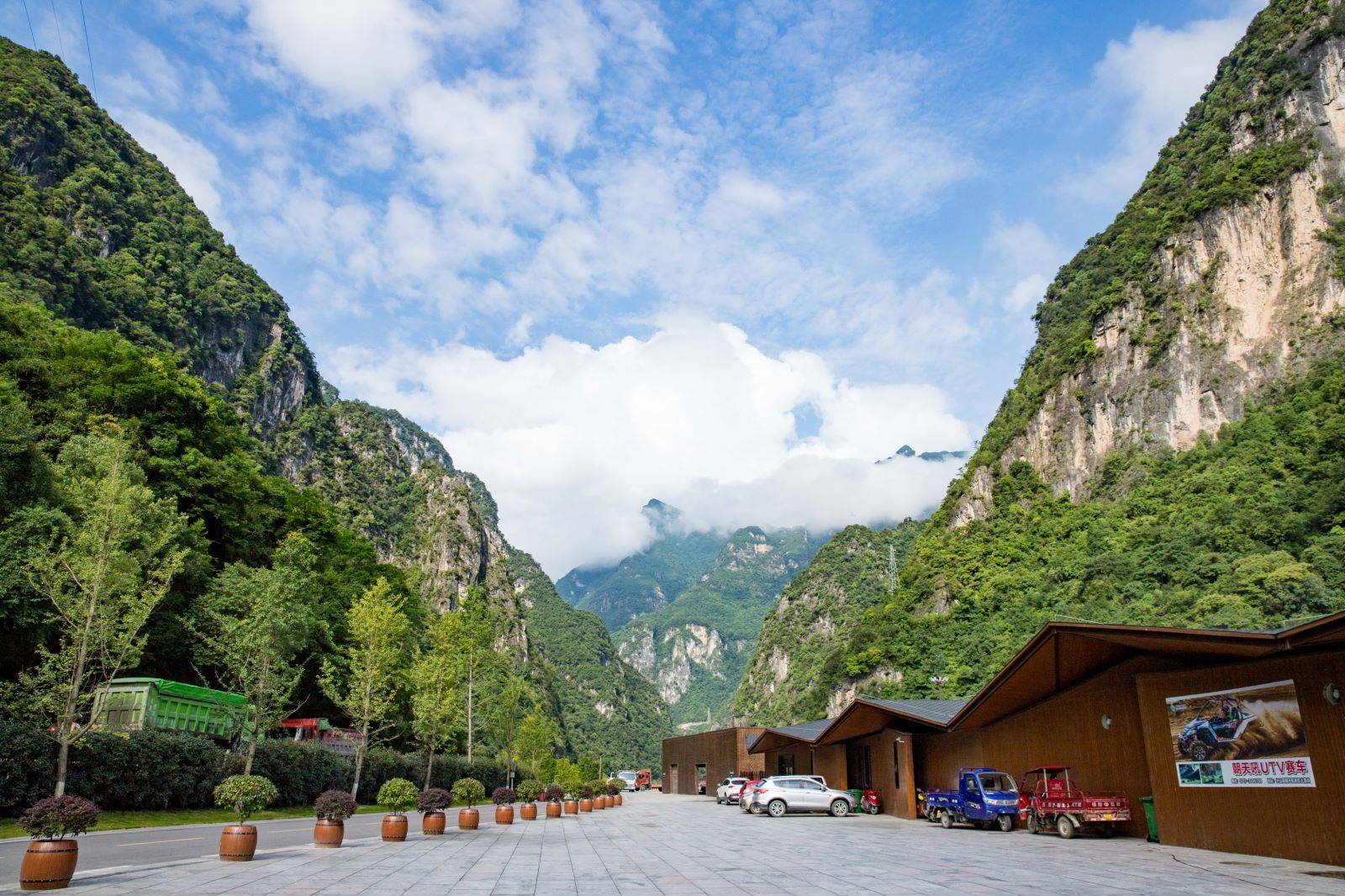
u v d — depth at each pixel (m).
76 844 11.61
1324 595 76.00
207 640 37.38
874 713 35.41
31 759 23.14
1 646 30.67
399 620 45.12
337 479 179.62
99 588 26.88
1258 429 117.06
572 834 25.53
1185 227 146.62
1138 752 21.61
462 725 63.56
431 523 190.38
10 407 35.00
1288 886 12.55
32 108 129.12
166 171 169.62
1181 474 123.75
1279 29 155.00
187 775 29.67
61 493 33.59
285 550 51.00
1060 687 24.81
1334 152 133.12
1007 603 124.56
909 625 140.12
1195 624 82.00
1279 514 96.12
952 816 28.36
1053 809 22.80
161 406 51.06
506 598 189.00
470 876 14.05
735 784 53.66
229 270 165.25
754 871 15.11
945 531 165.88
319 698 56.19
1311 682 15.76
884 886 12.91
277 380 166.62
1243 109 153.50
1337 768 15.17
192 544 43.88
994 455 166.12
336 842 18.83
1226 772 17.53
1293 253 131.12
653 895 11.90
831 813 38.38
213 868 14.16
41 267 103.25
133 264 132.25
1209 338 135.88
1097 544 119.06
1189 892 11.98
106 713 31.88
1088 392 152.62
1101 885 12.80
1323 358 120.44
